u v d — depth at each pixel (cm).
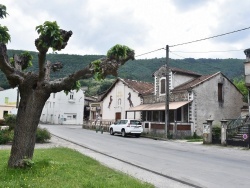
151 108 3175
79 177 793
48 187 676
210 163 1277
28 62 1027
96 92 8262
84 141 2214
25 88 909
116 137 2809
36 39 822
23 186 682
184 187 821
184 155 1548
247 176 992
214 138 2258
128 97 3919
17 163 872
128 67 7881
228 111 3203
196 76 3441
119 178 817
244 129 2273
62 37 827
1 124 2514
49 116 7012
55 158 1149
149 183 809
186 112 2992
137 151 1673
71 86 946
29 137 898
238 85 3947
